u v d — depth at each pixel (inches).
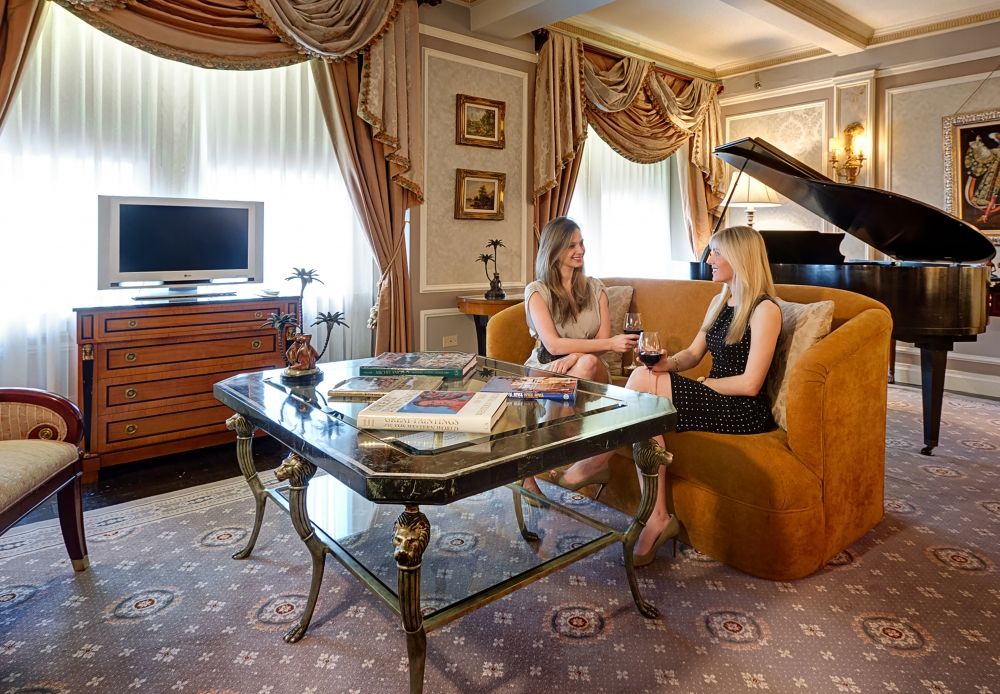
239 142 142.4
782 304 91.7
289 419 64.1
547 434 58.2
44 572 78.9
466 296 175.3
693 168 230.7
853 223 138.3
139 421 116.8
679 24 195.3
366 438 57.4
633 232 229.8
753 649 63.2
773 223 227.1
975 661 61.0
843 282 128.8
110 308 111.6
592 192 214.8
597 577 77.8
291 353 82.0
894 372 184.7
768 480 74.5
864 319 83.7
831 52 203.8
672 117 215.2
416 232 163.9
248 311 127.6
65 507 76.9
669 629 66.7
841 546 82.4
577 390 74.7
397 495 48.1
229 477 113.9
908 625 67.1
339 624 67.9
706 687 57.7
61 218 123.1
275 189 148.7
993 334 180.4
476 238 176.9
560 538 67.7
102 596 73.3
